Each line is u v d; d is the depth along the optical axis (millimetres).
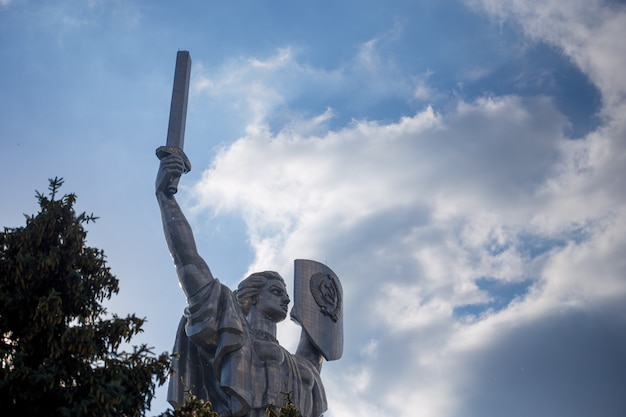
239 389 48375
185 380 49844
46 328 32312
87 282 34500
